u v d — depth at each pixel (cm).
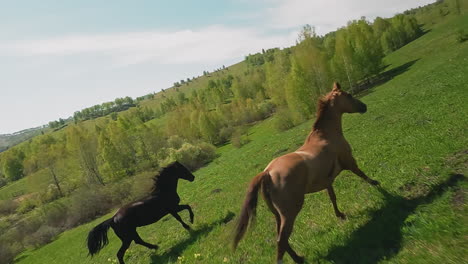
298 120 5325
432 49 6762
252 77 13062
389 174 874
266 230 894
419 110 1589
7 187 11481
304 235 758
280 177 633
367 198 792
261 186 640
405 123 1411
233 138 6231
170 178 1330
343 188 941
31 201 7712
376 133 1491
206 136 8250
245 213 618
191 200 2120
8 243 4456
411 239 562
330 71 5450
